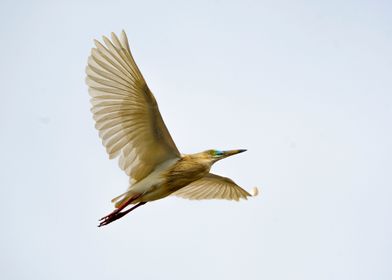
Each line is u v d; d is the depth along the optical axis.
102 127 12.48
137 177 13.35
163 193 13.42
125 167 13.05
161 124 12.63
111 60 11.96
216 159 14.08
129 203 12.95
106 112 12.41
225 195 16.58
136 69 11.80
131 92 12.27
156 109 12.34
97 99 12.26
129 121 12.63
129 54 11.60
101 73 12.09
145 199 13.25
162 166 13.30
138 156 13.05
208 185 16.06
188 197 16.39
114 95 12.34
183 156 13.56
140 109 12.48
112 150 12.73
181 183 13.53
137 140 12.88
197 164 13.60
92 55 11.93
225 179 15.72
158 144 13.05
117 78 12.17
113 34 11.60
